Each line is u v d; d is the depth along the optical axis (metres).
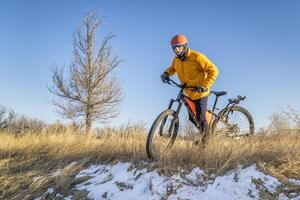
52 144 10.37
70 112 26.77
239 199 5.77
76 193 6.77
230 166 6.59
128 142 8.58
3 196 7.23
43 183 7.30
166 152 6.98
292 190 5.88
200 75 7.45
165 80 7.60
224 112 7.82
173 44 7.34
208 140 7.21
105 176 7.07
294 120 8.31
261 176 6.18
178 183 6.29
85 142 10.13
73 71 27.12
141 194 6.25
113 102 27.25
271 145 7.34
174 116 7.31
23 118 20.27
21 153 9.78
